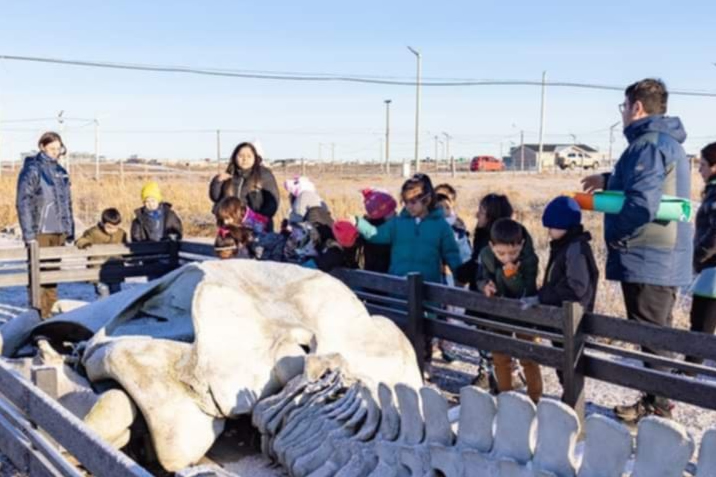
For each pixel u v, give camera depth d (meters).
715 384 5.02
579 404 5.76
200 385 5.16
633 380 5.45
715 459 2.96
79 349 6.14
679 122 6.11
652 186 5.85
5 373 5.24
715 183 6.65
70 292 13.38
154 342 5.36
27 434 4.89
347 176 61.09
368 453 4.23
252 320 5.48
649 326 5.32
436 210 7.76
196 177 52.69
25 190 10.48
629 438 3.14
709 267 6.51
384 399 4.30
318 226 8.11
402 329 7.27
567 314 5.71
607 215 6.22
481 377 7.47
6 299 12.65
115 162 89.00
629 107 6.14
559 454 3.39
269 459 5.11
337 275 7.93
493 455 3.67
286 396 5.02
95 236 11.12
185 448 5.06
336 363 5.11
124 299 6.89
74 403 5.59
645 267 6.06
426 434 4.02
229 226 8.46
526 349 6.11
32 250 10.27
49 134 10.70
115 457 3.40
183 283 6.29
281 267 6.21
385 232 7.95
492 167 76.62
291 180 8.42
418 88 36.66
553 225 6.00
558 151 94.06
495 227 6.32
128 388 5.14
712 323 6.51
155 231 11.38
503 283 6.52
